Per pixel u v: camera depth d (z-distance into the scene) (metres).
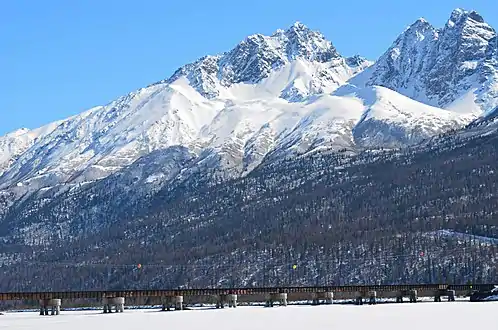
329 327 140.50
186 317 174.12
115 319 173.75
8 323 169.12
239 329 139.12
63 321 171.25
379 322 150.25
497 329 132.00
